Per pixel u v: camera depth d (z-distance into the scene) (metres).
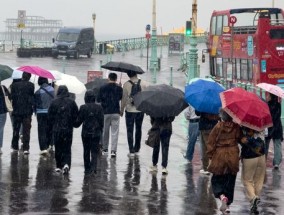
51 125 16.67
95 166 14.69
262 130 11.42
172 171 15.42
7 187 13.21
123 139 20.34
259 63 29.52
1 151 17.09
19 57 66.56
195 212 11.66
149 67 56.66
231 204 12.34
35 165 15.61
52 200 12.21
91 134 14.51
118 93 16.86
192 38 35.06
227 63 33.44
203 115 14.83
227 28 33.03
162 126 14.91
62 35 66.94
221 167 11.49
